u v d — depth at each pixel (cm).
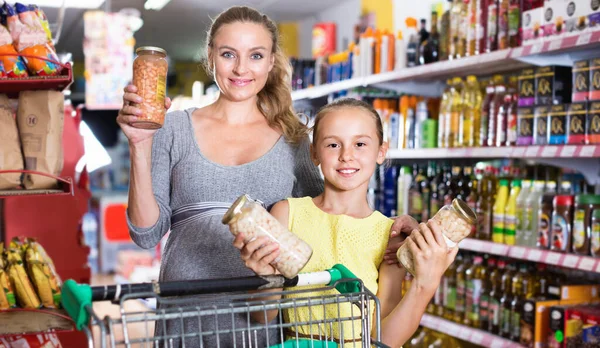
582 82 281
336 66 483
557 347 284
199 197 193
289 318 172
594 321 267
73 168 379
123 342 122
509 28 316
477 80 373
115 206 910
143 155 177
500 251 315
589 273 328
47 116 277
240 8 196
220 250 191
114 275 873
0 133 274
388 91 452
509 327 316
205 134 200
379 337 142
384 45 419
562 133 287
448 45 371
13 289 277
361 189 182
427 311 377
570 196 284
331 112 177
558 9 283
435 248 151
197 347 186
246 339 186
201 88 602
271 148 201
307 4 715
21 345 273
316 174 211
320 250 176
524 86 312
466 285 347
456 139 360
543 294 309
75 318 122
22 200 369
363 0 638
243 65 192
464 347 376
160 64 162
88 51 668
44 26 278
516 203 316
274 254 139
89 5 751
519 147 304
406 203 408
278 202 187
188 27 917
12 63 269
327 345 143
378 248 176
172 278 192
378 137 180
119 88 674
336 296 140
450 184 365
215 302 157
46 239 374
